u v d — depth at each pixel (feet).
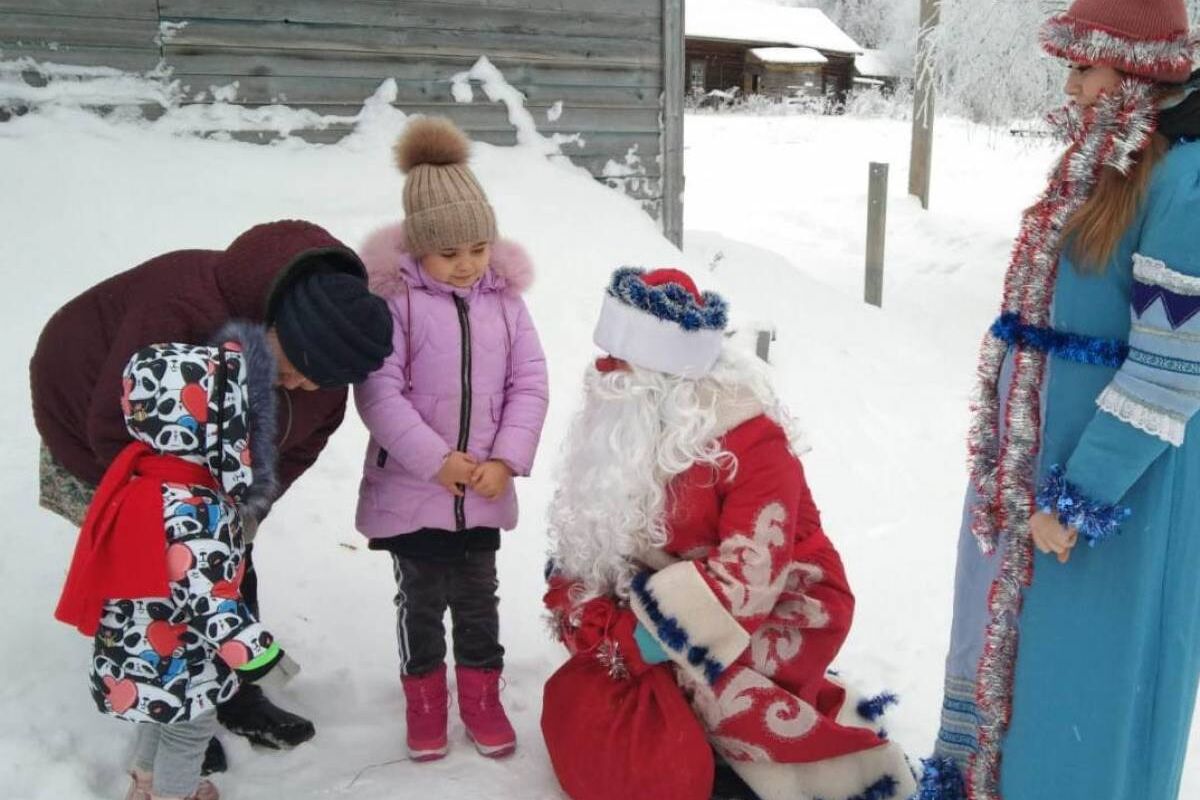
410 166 7.95
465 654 8.23
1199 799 8.27
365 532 8.09
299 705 8.50
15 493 9.94
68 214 13.93
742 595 7.02
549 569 8.16
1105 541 6.18
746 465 7.13
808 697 7.55
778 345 18.84
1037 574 6.41
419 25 17.89
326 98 17.30
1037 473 6.42
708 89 89.30
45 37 15.07
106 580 5.97
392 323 6.67
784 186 46.26
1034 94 31.55
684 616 7.03
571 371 15.10
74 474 7.11
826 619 7.47
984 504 6.67
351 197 16.14
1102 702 6.27
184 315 6.46
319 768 7.86
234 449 6.09
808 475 14.48
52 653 8.32
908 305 28.60
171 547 5.90
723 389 7.27
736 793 7.76
